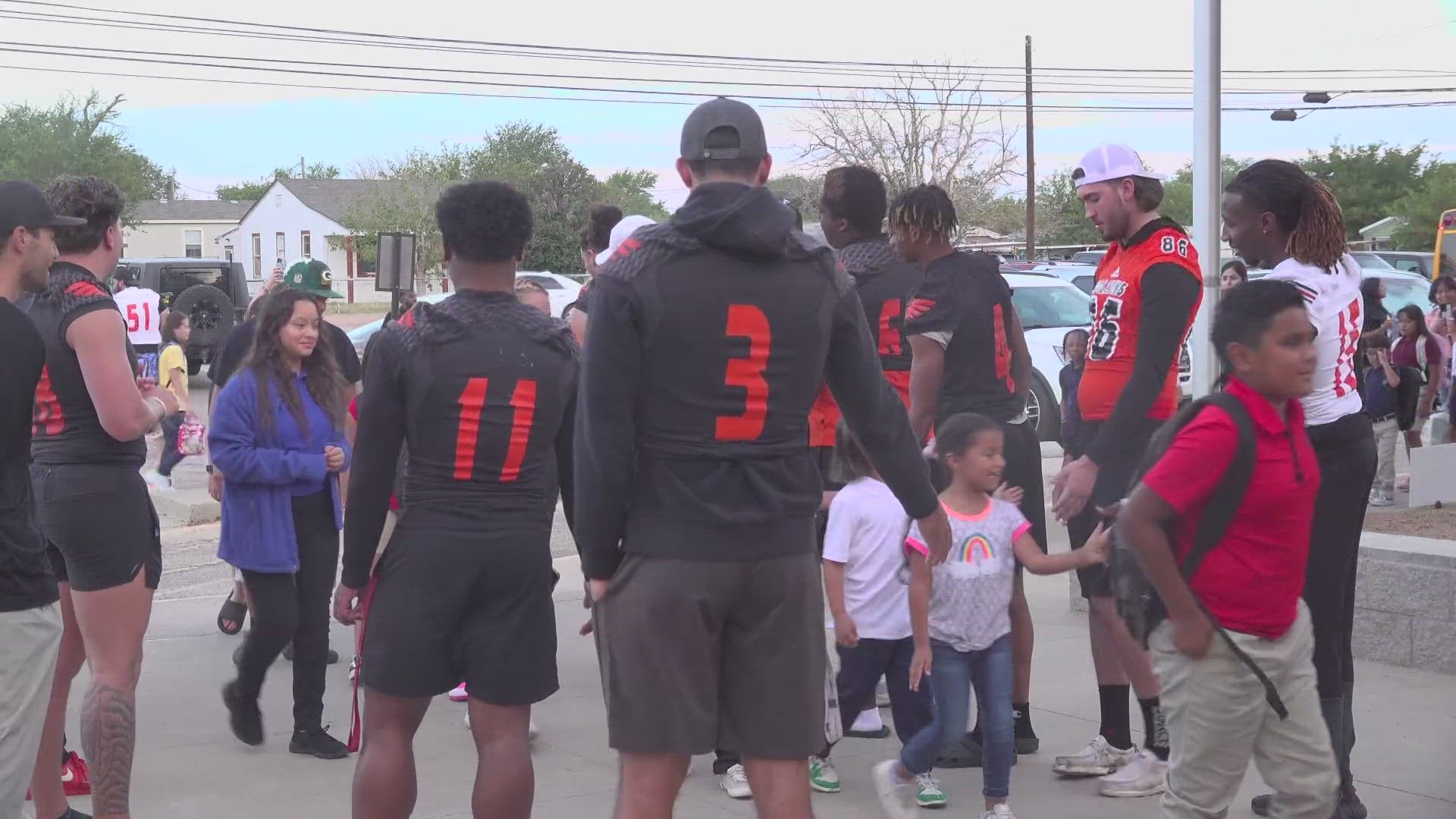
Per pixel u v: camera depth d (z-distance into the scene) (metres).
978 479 4.46
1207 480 3.22
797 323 3.05
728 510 3.04
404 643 3.76
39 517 4.15
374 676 3.79
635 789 3.13
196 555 10.92
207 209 92.19
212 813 4.92
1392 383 11.56
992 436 4.45
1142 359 4.56
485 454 3.76
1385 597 6.30
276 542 5.31
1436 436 12.78
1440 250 28.14
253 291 74.75
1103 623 4.99
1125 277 4.71
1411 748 5.21
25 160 60.53
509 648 3.84
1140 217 4.71
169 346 14.10
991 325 5.05
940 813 4.76
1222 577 3.29
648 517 3.06
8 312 3.38
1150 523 3.28
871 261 5.33
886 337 5.29
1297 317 3.20
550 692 3.92
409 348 3.71
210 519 12.52
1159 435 3.38
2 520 3.37
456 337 3.74
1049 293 15.70
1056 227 62.91
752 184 3.10
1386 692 5.89
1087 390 4.86
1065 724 5.77
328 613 5.60
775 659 3.16
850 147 46.53
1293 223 4.31
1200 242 6.69
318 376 5.48
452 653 3.84
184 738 5.86
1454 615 6.07
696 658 3.09
